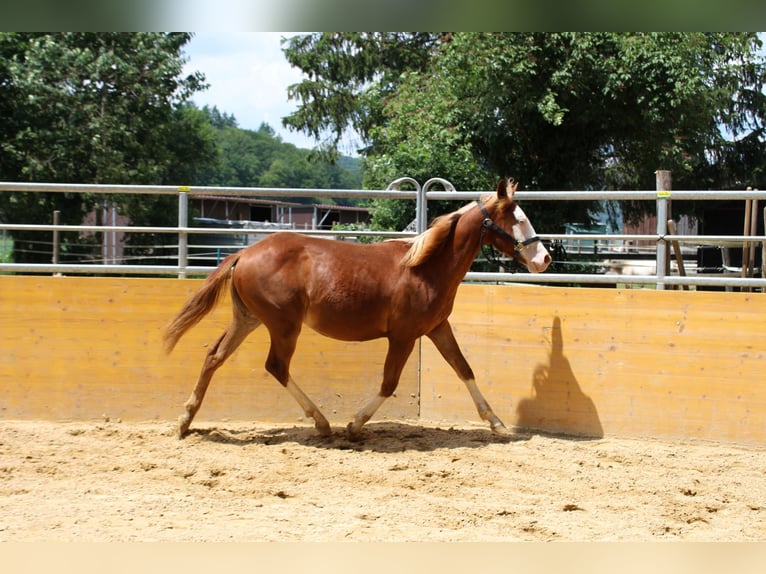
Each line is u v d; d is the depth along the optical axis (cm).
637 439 679
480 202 639
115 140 2247
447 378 725
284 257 626
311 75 2695
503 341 711
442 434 673
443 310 637
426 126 1759
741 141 2170
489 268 1066
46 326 715
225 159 9675
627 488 528
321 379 725
